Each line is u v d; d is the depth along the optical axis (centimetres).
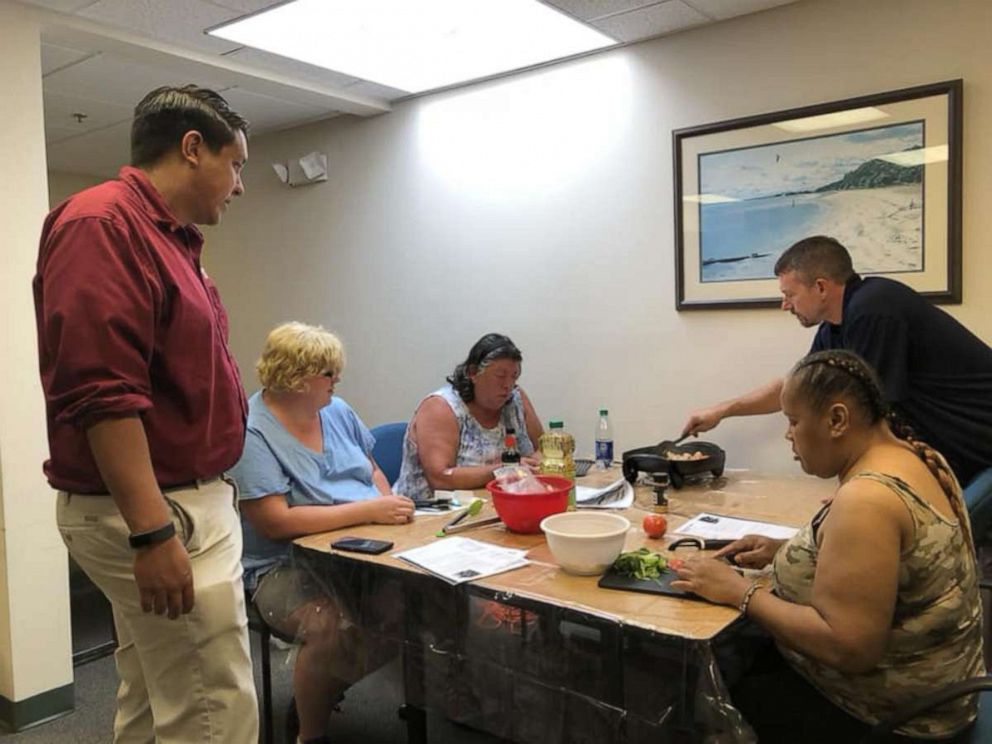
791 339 281
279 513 198
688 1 267
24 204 248
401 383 394
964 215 247
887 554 126
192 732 153
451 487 245
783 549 149
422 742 206
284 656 238
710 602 144
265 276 446
